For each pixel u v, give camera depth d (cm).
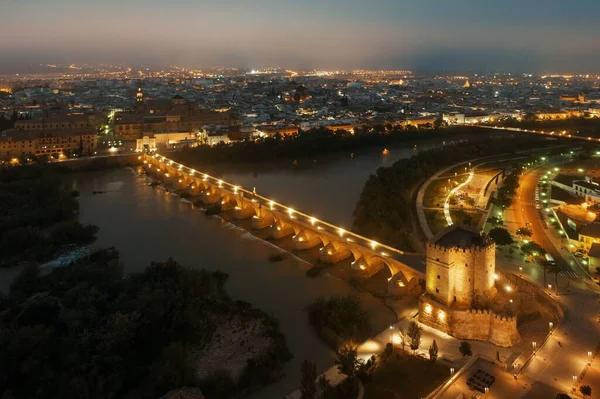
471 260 19825
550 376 16588
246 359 19612
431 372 17512
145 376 18400
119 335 19325
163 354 18812
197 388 17512
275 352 19775
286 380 18562
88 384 17000
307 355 19988
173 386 17438
